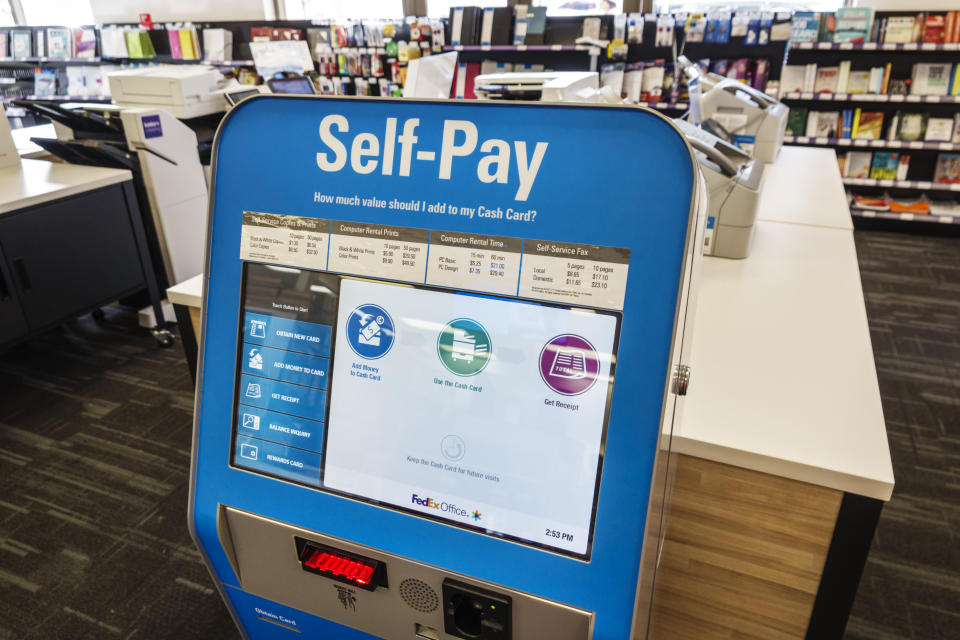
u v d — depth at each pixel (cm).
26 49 718
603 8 568
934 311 371
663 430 61
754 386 129
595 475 62
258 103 70
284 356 73
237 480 76
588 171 59
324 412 72
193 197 371
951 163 504
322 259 70
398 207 66
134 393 306
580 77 236
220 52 627
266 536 77
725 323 156
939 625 182
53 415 288
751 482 115
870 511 107
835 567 116
